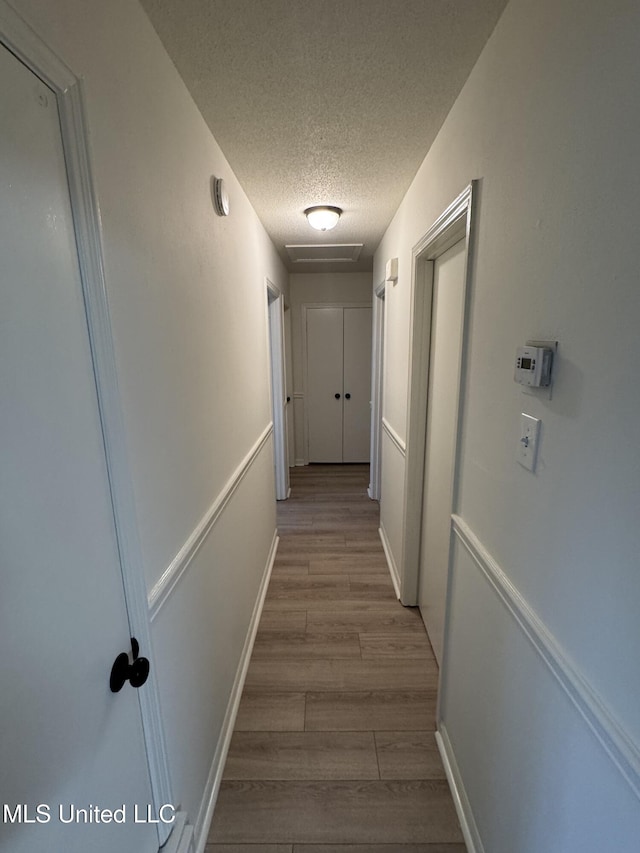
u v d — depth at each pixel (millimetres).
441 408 1759
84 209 654
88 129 660
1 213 498
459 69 1107
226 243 1589
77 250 645
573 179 662
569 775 686
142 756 860
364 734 1502
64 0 610
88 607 667
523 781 852
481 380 1073
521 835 861
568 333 686
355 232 2775
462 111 1197
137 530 811
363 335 4645
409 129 1417
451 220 1289
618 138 554
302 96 1225
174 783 1006
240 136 1444
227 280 1598
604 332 593
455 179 1268
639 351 525
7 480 505
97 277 683
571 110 663
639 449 526
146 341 885
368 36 979
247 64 1074
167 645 966
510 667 910
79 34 649
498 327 968
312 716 1580
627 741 554
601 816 604
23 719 527
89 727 667
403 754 1427
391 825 1214
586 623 645
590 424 629
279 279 3443
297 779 1343
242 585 1816
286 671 1806
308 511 3631
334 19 931
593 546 625
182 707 1066
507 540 930
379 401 3672
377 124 1379
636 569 537
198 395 1231
